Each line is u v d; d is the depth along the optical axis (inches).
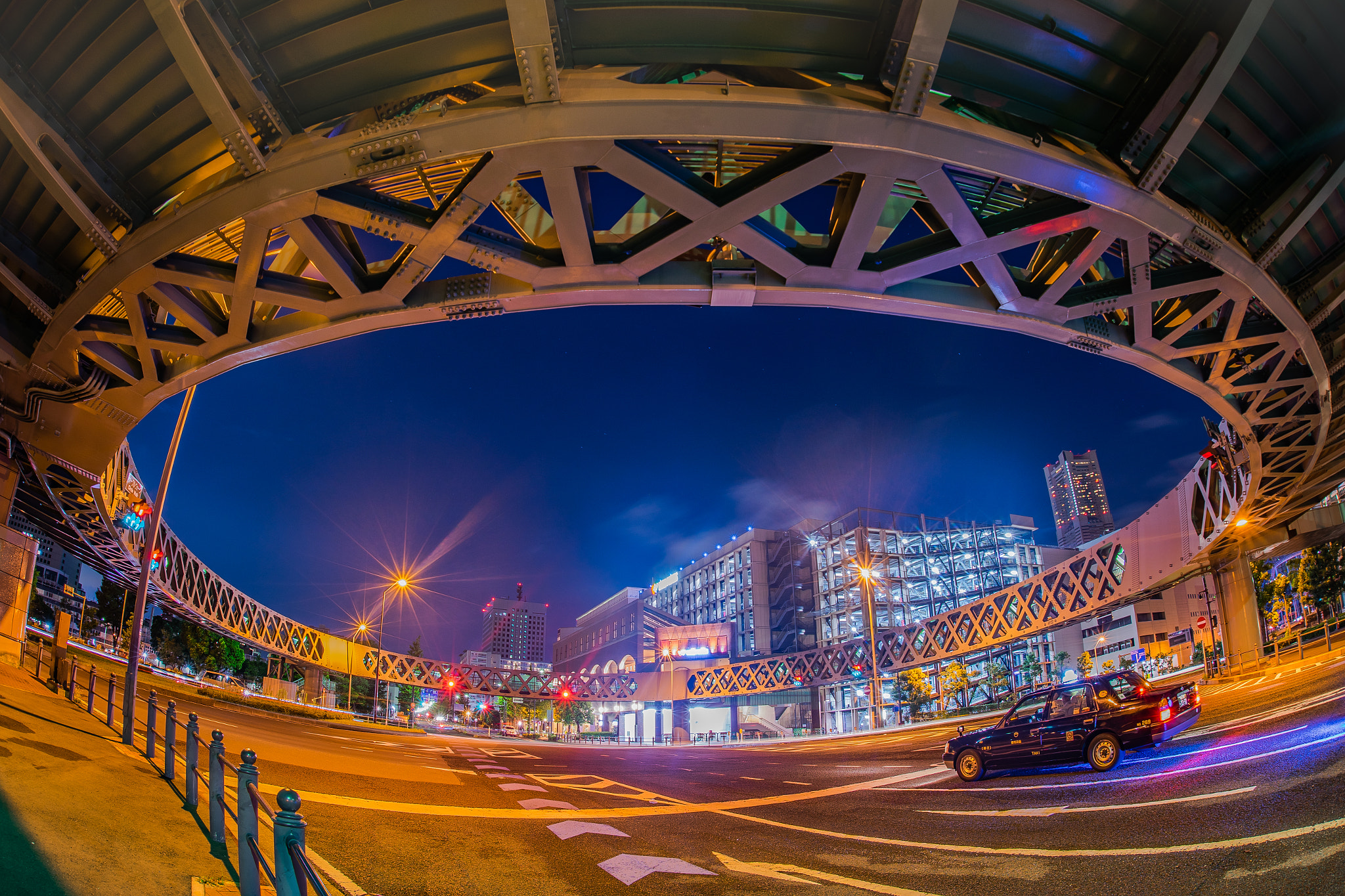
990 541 4697.3
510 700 4520.2
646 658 4712.1
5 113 421.7
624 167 426.6
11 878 192.4
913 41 366.3
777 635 4827.8
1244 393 859.4
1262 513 1601.9
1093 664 3961.6
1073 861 292.0
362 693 4055.1
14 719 447.5
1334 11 394.6
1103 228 504.7
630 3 368.8
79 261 622.2
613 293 552.1
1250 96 447.5
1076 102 433.7
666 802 557.0
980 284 595.2
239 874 224.5
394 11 377.4
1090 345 661.3
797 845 374.0
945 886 275.1
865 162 426.0
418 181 589.9
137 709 913.5
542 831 410.6
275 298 573.6
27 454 865.5
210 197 463.5
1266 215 519.2
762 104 384.5
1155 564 1931.6
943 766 738.2
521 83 393.1
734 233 486.0
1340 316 733.3
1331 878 232.7
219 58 389.4
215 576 2338.8
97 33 404.2
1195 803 361.4
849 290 550.0
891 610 4286.4
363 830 380.8
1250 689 1056.2
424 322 595.5
